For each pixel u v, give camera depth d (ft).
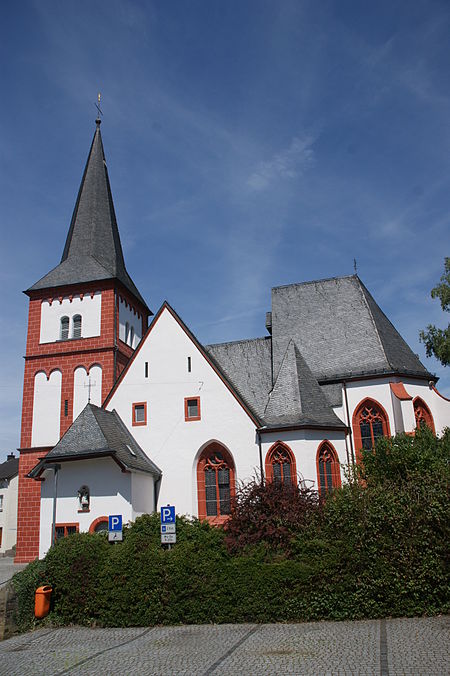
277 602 54.44
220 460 98.78
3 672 44.32
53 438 121.60
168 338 106.73
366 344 108.78
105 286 129.49
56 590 61.46
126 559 59.41
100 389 122.62
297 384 99.30
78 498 88.79
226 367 116.78
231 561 57.16
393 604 52.21
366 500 56.44
